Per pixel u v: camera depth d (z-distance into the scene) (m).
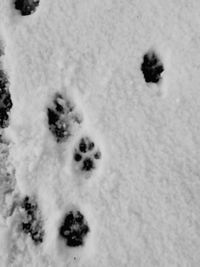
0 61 0.89
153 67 0.85
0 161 0.84
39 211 0.80
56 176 0.81
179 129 0.80
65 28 0.88
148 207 0.78
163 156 0.80
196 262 0.75
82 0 0.89
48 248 0.78
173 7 0.86
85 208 0.79
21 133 0.83
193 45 0.84
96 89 0.84
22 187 0.81
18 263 0.78
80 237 0.79
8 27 0.89
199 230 0.76
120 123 0.82
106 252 0.77
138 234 0.77
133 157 0.80
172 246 0.76
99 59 0.85
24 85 0.86
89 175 0.81
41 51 0.87
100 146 0.82
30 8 0.91
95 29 0.87
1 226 0.80
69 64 0.85
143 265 0.76
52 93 0.85
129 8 0.87
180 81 0.83
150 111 0.82
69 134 0.84
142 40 0.86
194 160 0.79
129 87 0.83
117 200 0.78
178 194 0.78
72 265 0.77
